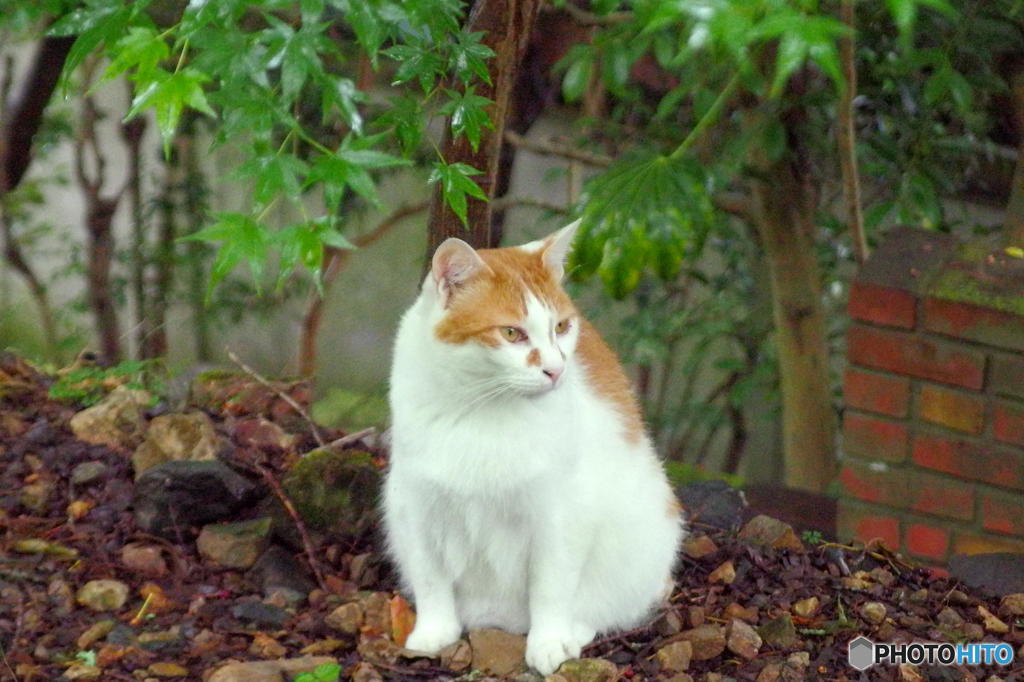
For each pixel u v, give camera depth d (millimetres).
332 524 5262
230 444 5852
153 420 5781
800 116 7242
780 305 7910
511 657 4488
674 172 5816
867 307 5227
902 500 5398
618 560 4594
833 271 8781
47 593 4730
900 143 7430
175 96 3334
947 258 5258
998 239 5820
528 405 4117
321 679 4176
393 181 11477
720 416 10086
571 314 4328
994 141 8258
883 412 5328
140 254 9375
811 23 2875
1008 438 5117
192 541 5199
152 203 9672
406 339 4320
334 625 4691
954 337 5105
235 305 9570
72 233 11609
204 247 9344
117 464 5699
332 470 5277
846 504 5531
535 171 11531
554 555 4340
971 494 5250
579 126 8180
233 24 3504
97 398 6246
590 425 4453
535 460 4125
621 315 10805
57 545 5000
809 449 8109
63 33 3598
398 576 5125
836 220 8008
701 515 5918
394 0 3781
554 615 4449
